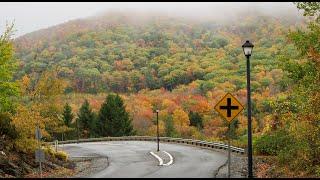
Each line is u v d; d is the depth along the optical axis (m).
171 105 125.88
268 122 32.28
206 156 39.25
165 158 38.06
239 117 97.62
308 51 24.31
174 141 61.84
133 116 113.56
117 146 57.56
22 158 27.58
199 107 121.88
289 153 25.53
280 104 25.02
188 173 26.81
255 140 36.34
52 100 38.34
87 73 180.12
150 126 108.06
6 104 31.11
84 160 39.47
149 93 163.38
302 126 22.77
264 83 136.75
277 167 25.97
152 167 30.84
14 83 31.92
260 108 101.62
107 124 90.88
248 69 20.53
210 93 138.62
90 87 173.25
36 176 25.08
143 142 64.88
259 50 189.50
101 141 73.44
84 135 91.88
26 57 191.75
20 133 28.66
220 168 29.48
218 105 21.00
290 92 26.39
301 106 22.44
